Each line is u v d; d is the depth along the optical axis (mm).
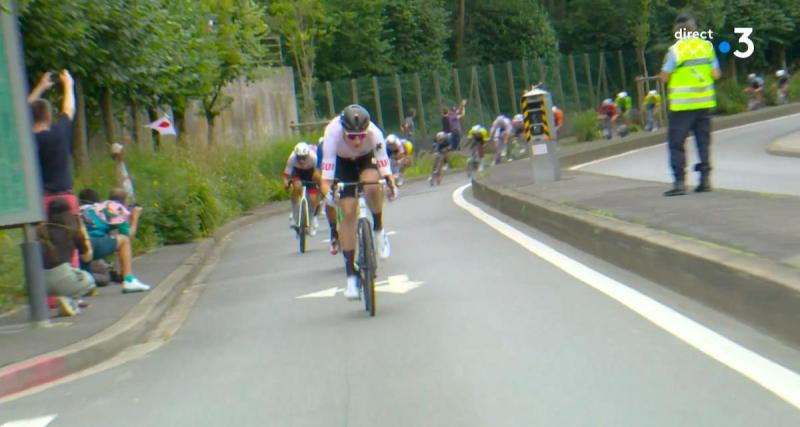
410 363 6949
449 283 10227
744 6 56812
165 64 20891
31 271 9492
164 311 11062
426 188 29797
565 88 52906
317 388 6555
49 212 10086
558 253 11523
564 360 6547
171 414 6316
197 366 7773
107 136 20750
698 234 8906
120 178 16750
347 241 9266
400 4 49938
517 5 56062
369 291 8844
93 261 12102
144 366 8055
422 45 51500
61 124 10461
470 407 5730
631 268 9609
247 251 17547
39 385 7785
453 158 39281
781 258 7215
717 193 12250
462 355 7004
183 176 19484
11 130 9258
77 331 9172
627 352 6570
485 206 19656
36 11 14906
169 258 15828
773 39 58531
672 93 12375
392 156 30688
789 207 9992
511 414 5520
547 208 13391
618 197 13312
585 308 8125
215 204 20312
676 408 5301
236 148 28844
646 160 28406
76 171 18203
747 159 24359
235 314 10320
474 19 56188
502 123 35812
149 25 18344
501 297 9062
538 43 56219
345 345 7824
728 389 5527
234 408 6293
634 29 54625
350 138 8867
